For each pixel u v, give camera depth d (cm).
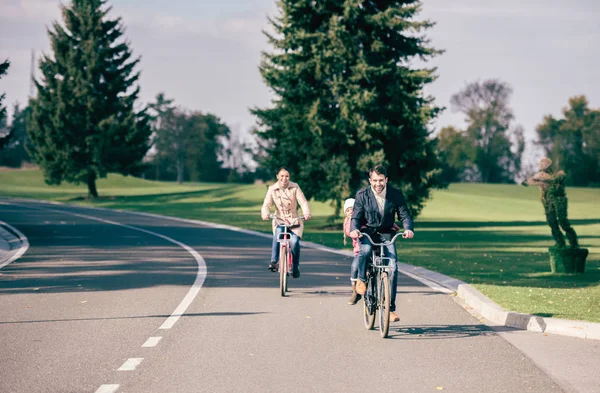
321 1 3884
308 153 3947
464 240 3262
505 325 1009
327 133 3822
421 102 3972
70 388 663
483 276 1709
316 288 1402
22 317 1048
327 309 1140
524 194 9475
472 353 825
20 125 14975
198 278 1542
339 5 3869
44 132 7488
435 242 3097
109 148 7250
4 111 2794
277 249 1353
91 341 879
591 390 670
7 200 6675
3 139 2934
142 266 1781
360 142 3944
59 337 902
